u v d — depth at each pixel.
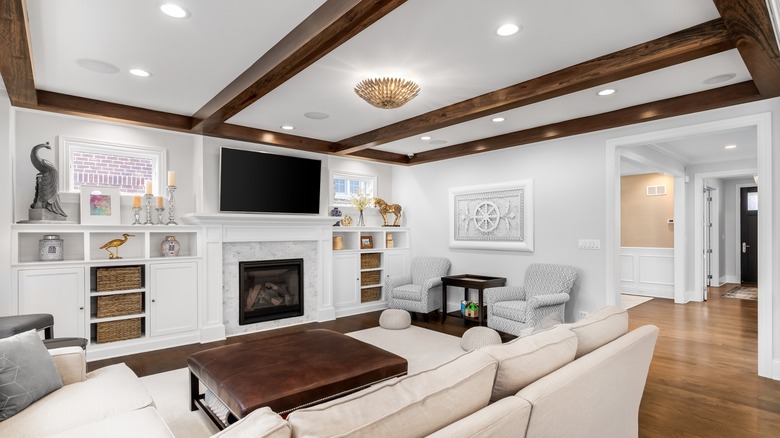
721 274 8.82
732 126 3.54
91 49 2.70
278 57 2.64
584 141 4.62
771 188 3.33
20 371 1.88
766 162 3.35
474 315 5.21
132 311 4.13
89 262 3.88
